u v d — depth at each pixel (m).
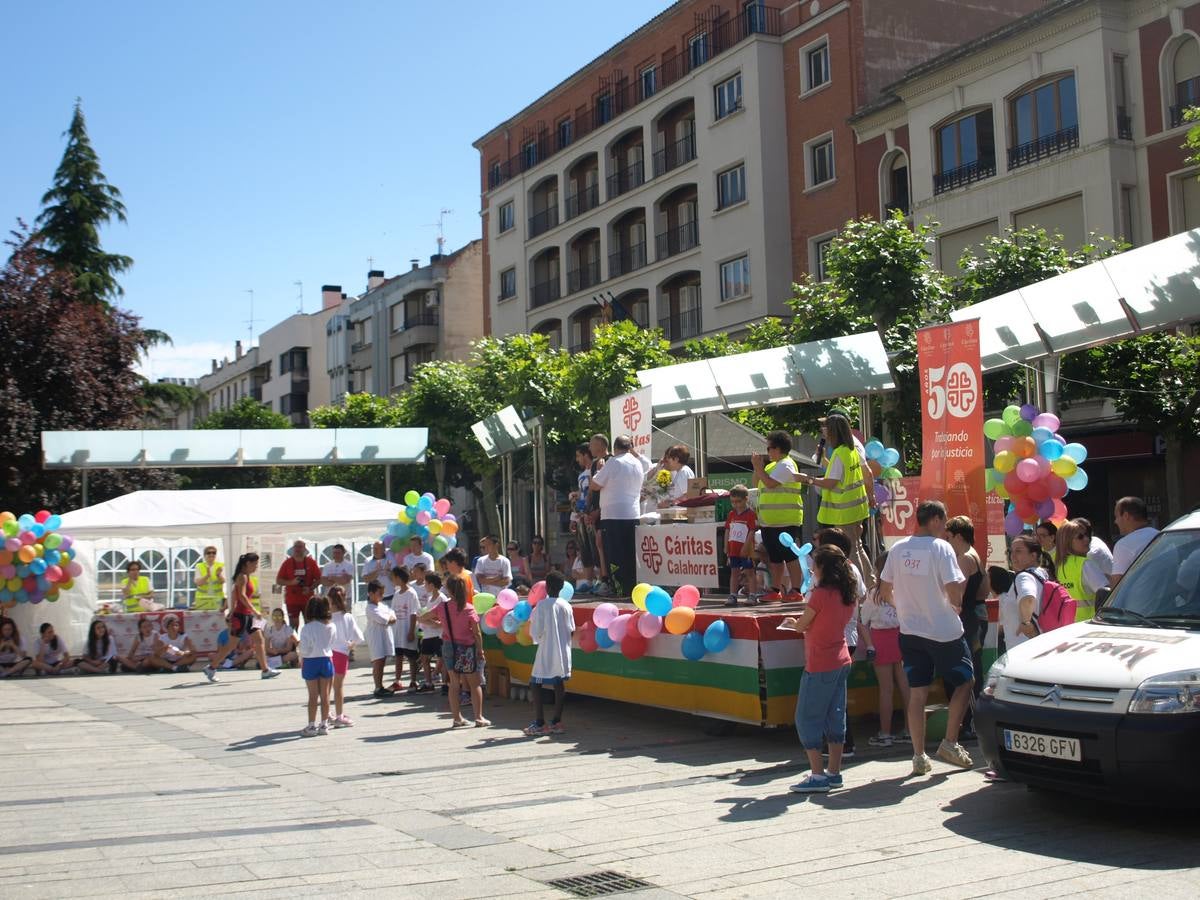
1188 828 6.76
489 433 22.05
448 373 38.16
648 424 14.30
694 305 41.69
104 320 32.09
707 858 6.49
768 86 37.41
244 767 10.22
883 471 13.44
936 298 21.92
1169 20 25.50
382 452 24.80
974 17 36.84
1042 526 10.74
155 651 19.73
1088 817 7.11
